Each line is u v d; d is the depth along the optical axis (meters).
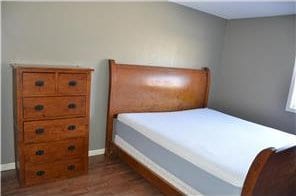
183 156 2.00
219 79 4.21
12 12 2.30
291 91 3.21
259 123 3.62
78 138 2.53
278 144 2.32
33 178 2.34
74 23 2.65
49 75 2.24
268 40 3.46
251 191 1.52
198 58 3.83
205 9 3.51
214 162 1.78
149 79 3.23
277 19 3.33
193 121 2.92
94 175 2.63
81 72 2.41
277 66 3.36
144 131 2.44
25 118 2.19
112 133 3.03
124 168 2.82
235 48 3.92
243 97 3.84
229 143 2.23
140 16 3.08
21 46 2.40
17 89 2.11
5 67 2.36
